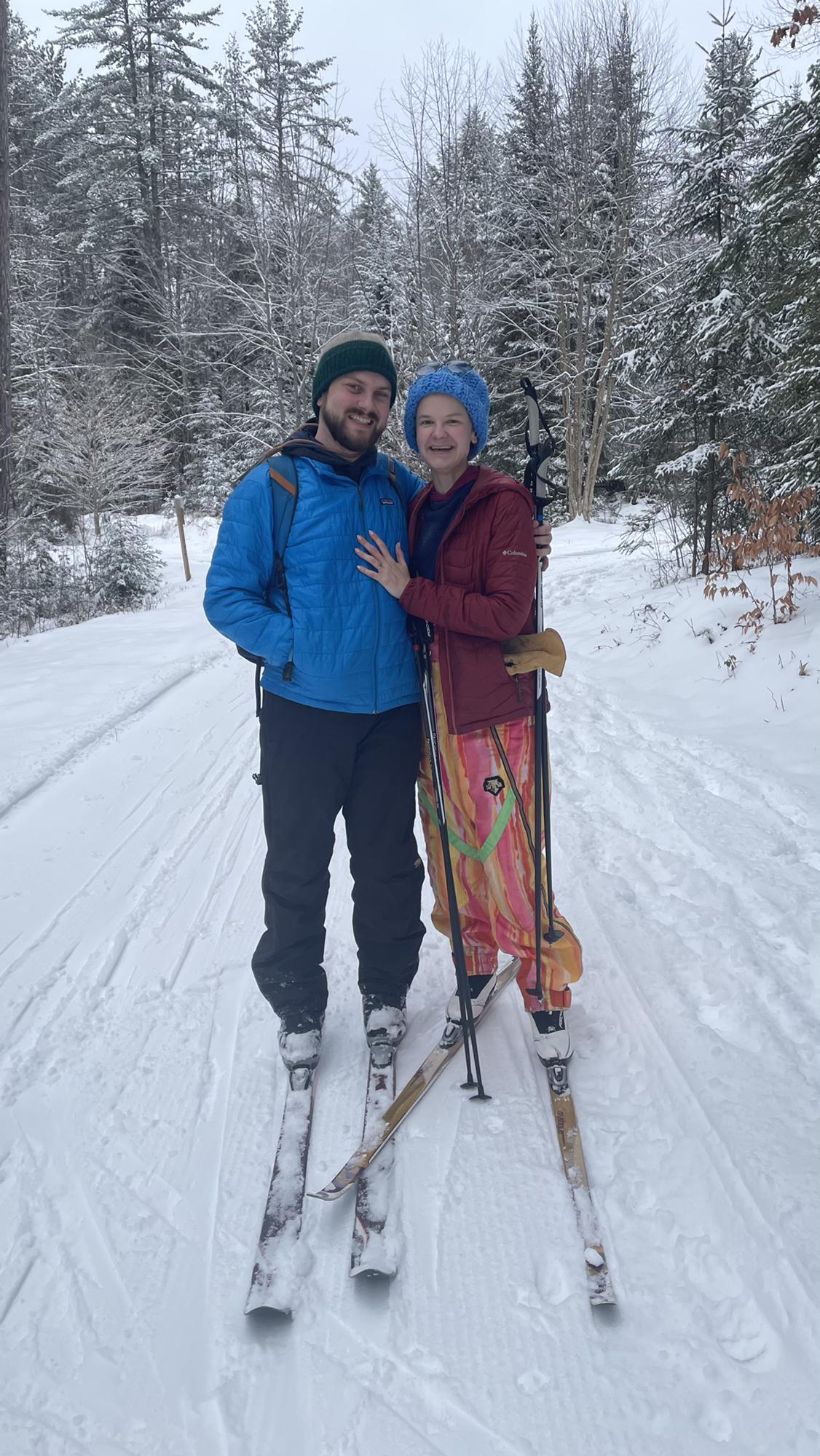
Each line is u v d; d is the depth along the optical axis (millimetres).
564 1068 2305
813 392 7266
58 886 3678
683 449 9555
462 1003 2334
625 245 20344
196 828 4277
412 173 18828
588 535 18172
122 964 3064
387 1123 2158
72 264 29328
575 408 21922
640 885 3402
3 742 5578
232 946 3174
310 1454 1479
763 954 2844
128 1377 1624
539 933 2252
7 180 11859
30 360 20609
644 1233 1875
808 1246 1774
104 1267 1863
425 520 2379
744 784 4309
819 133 6926
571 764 4941
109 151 28953
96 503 21406
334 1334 1696
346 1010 2750
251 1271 1849
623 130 20203
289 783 2344
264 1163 2139
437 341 18703
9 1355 1672
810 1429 1464
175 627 9961
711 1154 2043
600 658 7320
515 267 21875
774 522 6156
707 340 8422
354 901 2545
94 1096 2383
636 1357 1619
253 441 22953
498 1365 1619
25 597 12109
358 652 2287
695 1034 2486
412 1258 1854
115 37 29344
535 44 22422
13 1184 2088
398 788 2428
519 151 22203
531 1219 1934
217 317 22594
